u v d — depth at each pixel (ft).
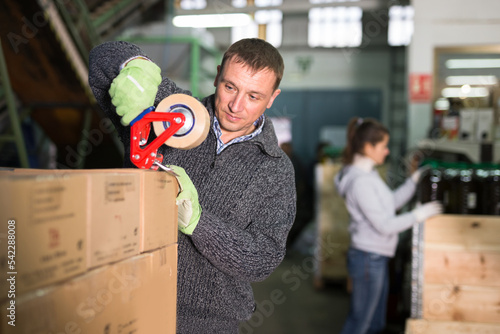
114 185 2.31
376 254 7.84
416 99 17.07
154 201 2.75
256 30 28.45
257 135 4.05
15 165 14.75
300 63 28.68
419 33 16.97
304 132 28.89
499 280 7.05
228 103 3.79
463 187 7.22
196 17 25.34
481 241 7.07
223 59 3.86
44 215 1.84
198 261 3.92
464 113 12.86
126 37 24.50
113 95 3.24
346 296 13.15
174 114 3.07
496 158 12.51
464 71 20.95
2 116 13.88
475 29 16.66
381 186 7.87
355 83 28.43
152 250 2.76
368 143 8.17
